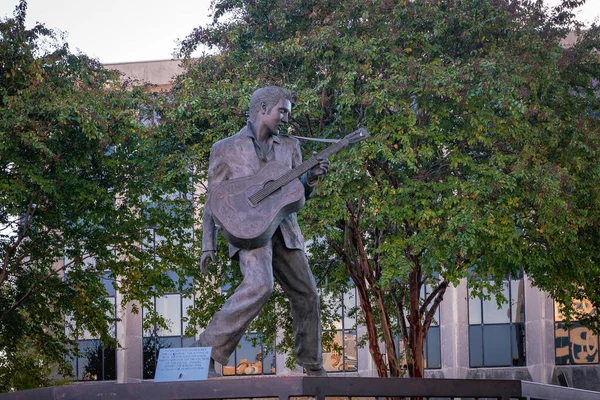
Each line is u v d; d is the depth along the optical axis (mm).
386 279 24016
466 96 23984
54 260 29828
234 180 10133
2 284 27562
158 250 29797
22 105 24781
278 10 26094
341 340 47344
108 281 47250
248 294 9938
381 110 23875
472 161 24719
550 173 24609
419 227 24391
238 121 25500
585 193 25891
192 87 26203
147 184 28188
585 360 47625
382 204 24297
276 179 10094
